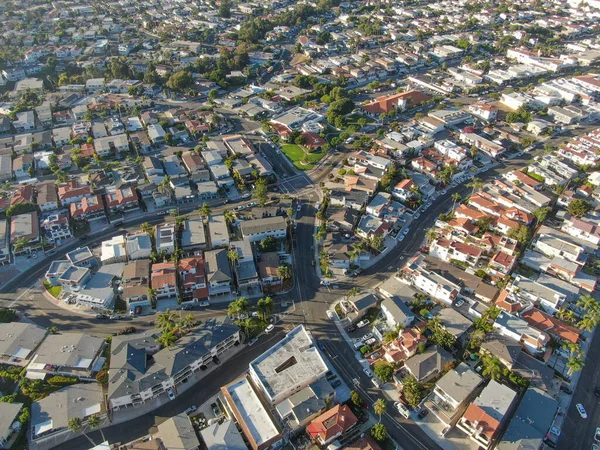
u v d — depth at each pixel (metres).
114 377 130.88
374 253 191.00
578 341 153.38
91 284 168.25
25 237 188.50
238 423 125.19
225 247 189.12
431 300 167.25
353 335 155.00
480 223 197.25
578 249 183.50
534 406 127.38
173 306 164.50
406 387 131.62
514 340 148.88
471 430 123.19
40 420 123.50
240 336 153.12
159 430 119.81
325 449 119.69
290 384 132.38
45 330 151.12
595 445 124.25
